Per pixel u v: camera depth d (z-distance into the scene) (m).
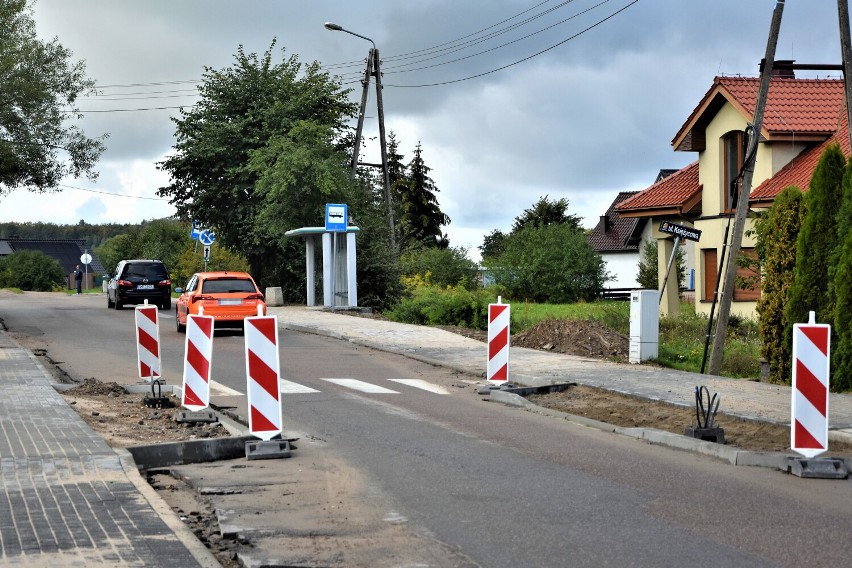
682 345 23.25
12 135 31.70
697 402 11.55
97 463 9.22
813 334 9.83
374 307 37.91
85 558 6.23
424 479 9.23
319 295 38.16
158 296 38.00
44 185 32.81
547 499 8.39
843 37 17.16
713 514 7.87
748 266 26.12
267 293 39.91
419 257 50.34
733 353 21.47
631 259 72.56
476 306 28.91
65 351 21.98
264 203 42.59
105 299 48.38
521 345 22.94
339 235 35.34
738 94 28.70
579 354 21.39
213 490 8.74
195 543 6.62
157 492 8.70
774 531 7.32
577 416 13.44
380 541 7.05
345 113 46.97
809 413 9.81
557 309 37.94
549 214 80.06
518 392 15.59
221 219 46.31
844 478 9.52
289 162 40.94
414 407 14.20
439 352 21.77
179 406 13.76
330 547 6.89
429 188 98.06
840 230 15.60
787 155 28.19
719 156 30.23
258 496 8.55
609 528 7.39
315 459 10.25
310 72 46.28
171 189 47.12
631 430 12.14
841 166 16.06
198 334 12.55
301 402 14.55
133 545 6.55
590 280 52.34
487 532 7.28
